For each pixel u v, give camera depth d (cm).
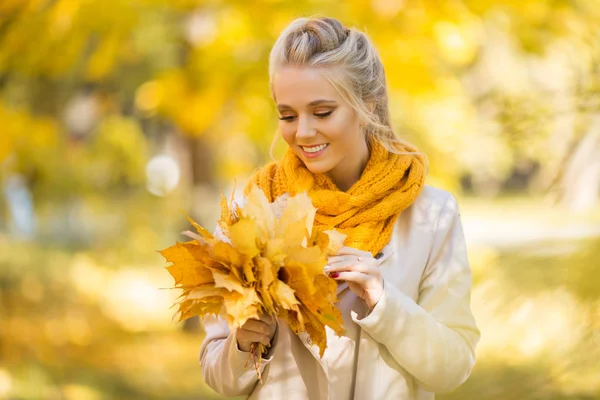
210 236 171
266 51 607
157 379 801
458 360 190
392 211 194
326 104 184
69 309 1003
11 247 1095
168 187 1105
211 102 648
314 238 171
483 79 730
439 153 658
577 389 195
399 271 195
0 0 592
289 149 209
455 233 203
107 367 830
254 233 164
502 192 2164
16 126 703
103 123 999
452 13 528
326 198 194
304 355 197
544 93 227
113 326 1011
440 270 198
